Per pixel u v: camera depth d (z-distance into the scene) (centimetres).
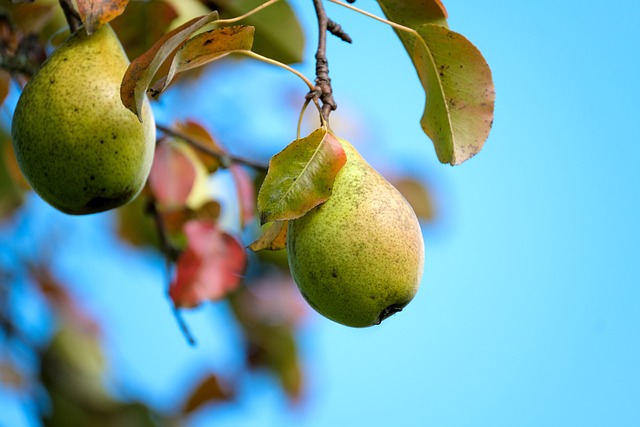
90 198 94
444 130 97
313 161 90
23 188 124
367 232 90
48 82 93
